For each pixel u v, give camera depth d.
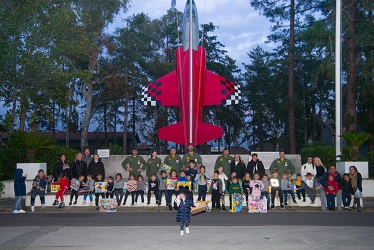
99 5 39.69
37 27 25.50
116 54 45.06
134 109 53.38
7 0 25.05
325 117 54.03
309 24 41.50
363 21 30.50
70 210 16.89
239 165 18.22
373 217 14.59
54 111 51.41
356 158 20.48
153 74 47.22
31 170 20.39
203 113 49.59
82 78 27.64
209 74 25.55
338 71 21.47
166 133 23.52
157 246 9.98
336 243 10.24
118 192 17.36
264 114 58.44
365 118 34.84
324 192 16.77
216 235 11.24
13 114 26.45
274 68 53.72
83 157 19.72
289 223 13.23
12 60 24.94
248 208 16.28
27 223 13.36
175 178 16.89
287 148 53.44
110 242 10.42
